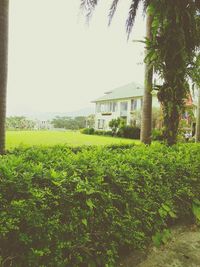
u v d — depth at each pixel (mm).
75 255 2764
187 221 4797
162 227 4309
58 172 2863
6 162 2959
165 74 6578
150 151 5008
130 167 3625
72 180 2760
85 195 2809
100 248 3080
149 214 3715
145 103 8906
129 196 3334
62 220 2646
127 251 3627
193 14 6531
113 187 3213
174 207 4316
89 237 2922
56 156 3834
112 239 3199
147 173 3736
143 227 3645
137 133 30875
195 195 4875
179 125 6812
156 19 6562
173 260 3545
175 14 6371
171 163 4414
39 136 19406
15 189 2381
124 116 43188
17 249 2363
